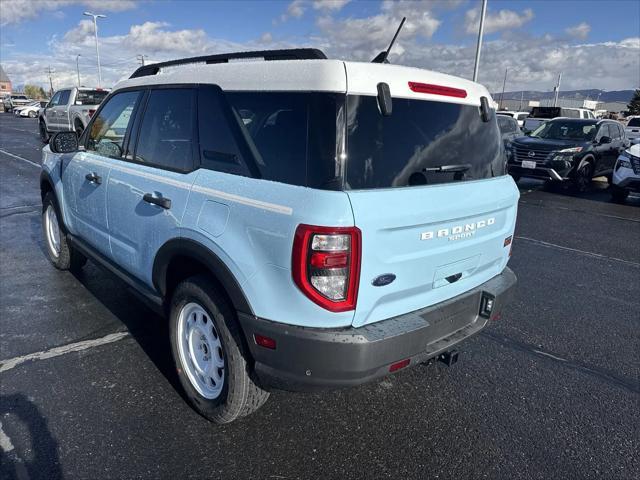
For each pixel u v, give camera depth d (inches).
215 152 104.0
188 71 117.5
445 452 104.8
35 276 195.6
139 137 131.0
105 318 160.7
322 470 98.2
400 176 92.7
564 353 150.6
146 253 122.7
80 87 667.4
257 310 91.3
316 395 123.2
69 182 167.9
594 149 467.8
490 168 117.2
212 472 96.3
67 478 93.4
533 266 238.1
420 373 135.6
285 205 85.2
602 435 112.0
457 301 107.0
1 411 111.8
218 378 107.8
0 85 4461.1
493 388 129.7
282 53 102.6
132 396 119.4
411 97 96.7
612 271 235.1
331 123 85.0
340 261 82.0
